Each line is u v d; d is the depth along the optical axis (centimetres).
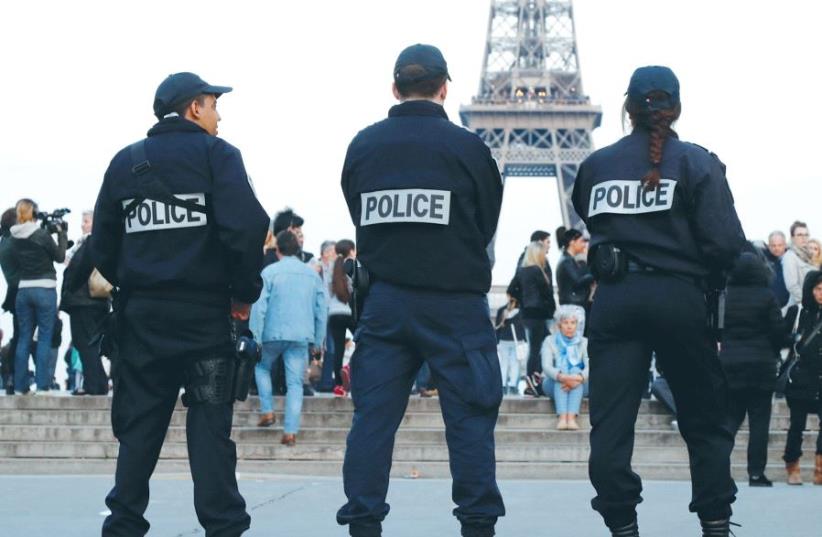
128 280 888
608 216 909
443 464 2138
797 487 1852
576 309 2286
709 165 894
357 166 906
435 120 902
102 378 2400
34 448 2220
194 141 891
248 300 889
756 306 1866
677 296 893
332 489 1617
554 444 2225
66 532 1159
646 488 1686
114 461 2170
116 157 905
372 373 891
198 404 882
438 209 884
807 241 2562
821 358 1953
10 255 2361
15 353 2394
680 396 934
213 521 878
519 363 3000
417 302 885
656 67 920
